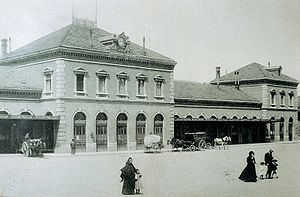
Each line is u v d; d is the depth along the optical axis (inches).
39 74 1464.1
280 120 2044.8
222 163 1379.2
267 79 2032.5
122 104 1556.3
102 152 1456.7
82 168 1146.7
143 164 1279.5
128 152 1481.3
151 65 1643.7
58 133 1398.9
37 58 1469.0
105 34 1572.3
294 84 2146.9
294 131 2170.3
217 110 1958.7
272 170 1312.7
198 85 2001.7
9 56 1540.4
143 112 1620.3
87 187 1079.0
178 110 1814.7
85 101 1456.7
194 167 1301.7
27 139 1309.1
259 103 2057.1
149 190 1119.0
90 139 1466.5
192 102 1865.2
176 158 1407.5
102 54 1489.9
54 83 1417.3
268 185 1206.9
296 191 1202.0
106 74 1513.3
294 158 1617.9
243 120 1940.2
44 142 1397.6
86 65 1462.8
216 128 1911.9
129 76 1579.7
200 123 1868.8
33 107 1451.8
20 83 1439.5
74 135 1432.1
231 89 2096.5
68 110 1417.3
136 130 1603.1
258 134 2038.6
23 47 1517.0
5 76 1439.5
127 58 1562.5
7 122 1359.5
